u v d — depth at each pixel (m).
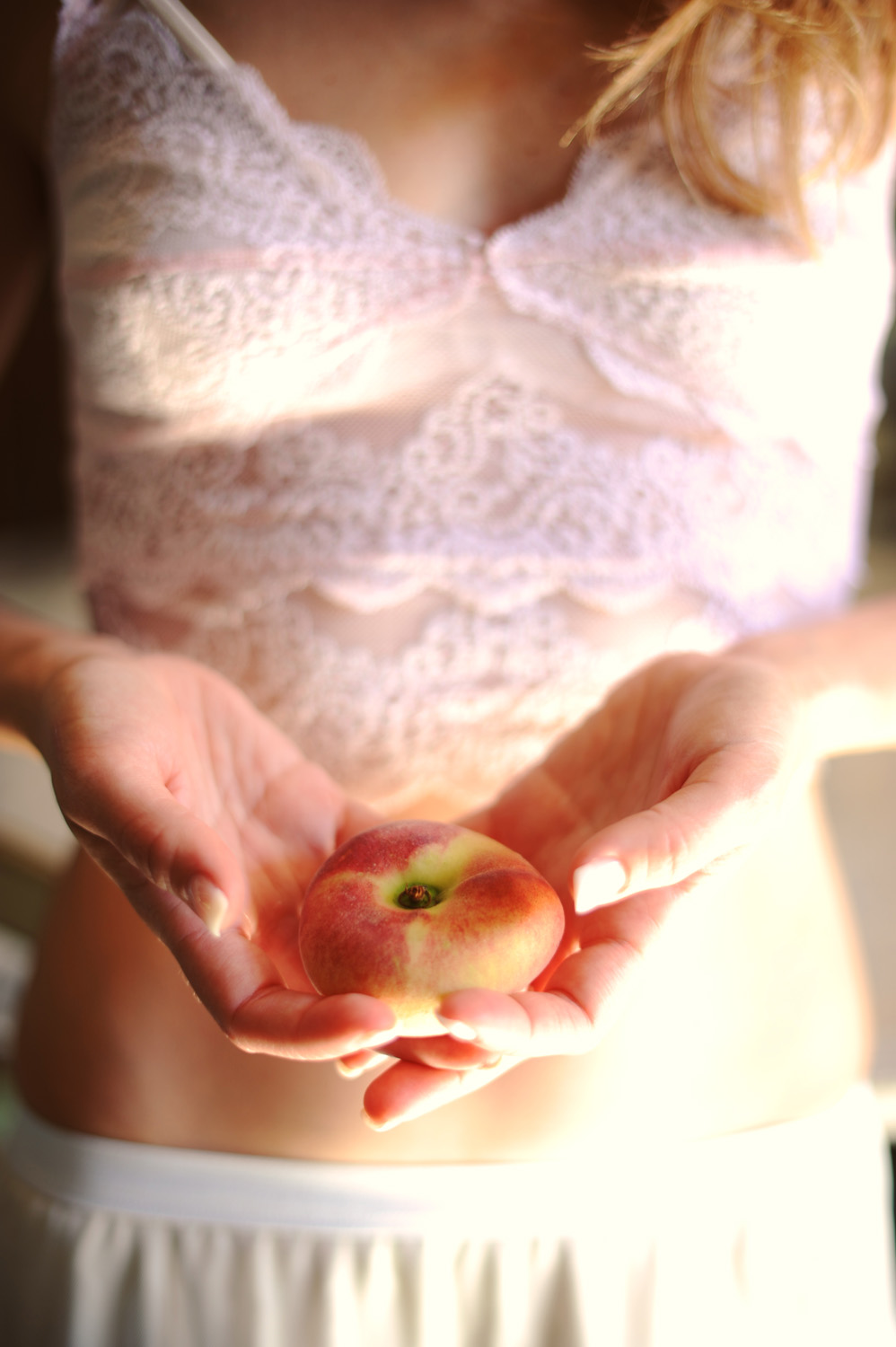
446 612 0.56
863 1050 0.59
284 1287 0.52
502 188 0.55
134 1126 0.53
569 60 0.55
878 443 2.50
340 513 0.56
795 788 0.52
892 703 0.53
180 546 0.57
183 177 0.54
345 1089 0.52
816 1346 0.54
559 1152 0.52
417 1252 0.52
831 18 0.53
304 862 0.47
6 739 0.54
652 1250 0.52
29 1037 0.58
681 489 0.56
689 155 0.54
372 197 0.54
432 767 0.56
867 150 0.56
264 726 0.50
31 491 2.89
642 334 0.55
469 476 0.56
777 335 0.55
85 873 0.57
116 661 0.48
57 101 0.56
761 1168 0.54
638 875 0.39
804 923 0.56
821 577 0.61
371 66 0.54
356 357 0.55
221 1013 0.40
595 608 0.56
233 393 0.55
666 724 0.47
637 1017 0.53
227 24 0.55
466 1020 0.37
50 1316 0.53
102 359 0.56
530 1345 0.52
